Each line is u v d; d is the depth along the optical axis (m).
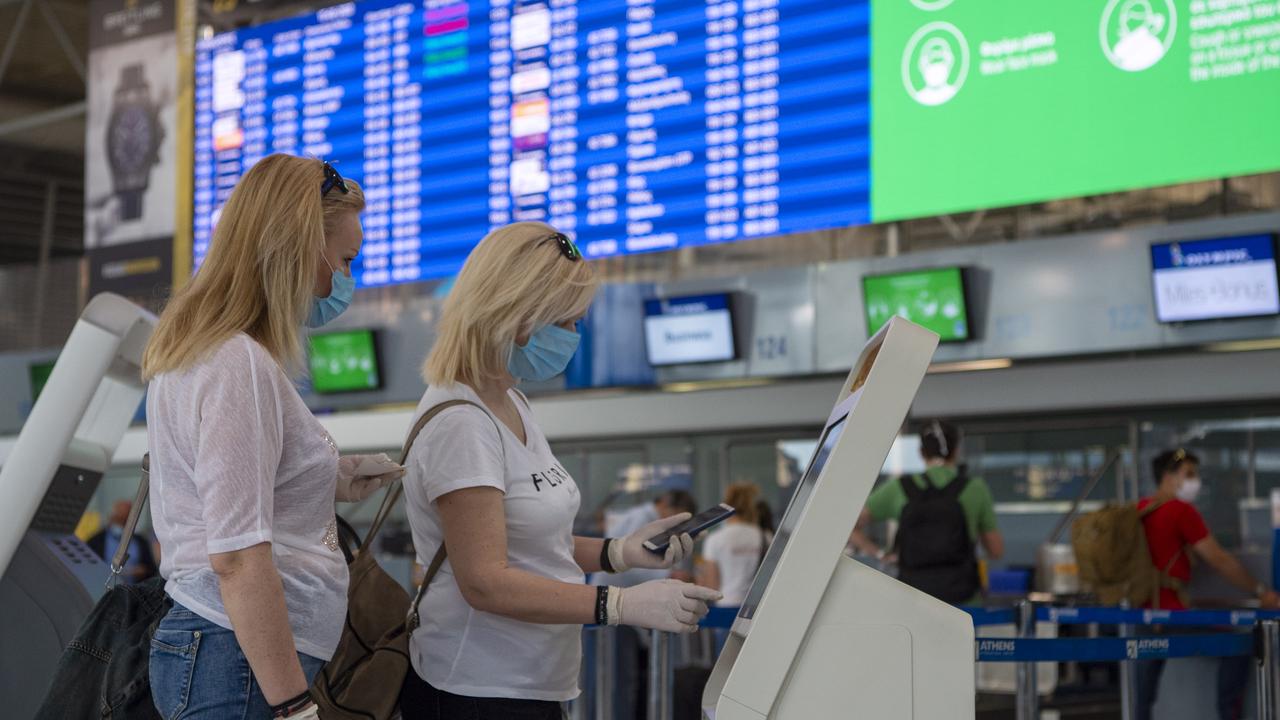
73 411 2.92
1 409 12.10
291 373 1.93
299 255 1.88
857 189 7.71
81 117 14.79
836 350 8.59
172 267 10.27
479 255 2.13
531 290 2.09
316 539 1.91
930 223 9.73
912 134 7.59
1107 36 7.14
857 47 7.77
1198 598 6.72
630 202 8.38
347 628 2.17
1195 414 7.83
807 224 7.83
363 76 9.45
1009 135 7.35
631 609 1.95
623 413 9.39
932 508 5.43
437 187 9.09
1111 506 5.50
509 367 2.17
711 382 9.15
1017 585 7.54
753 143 8.02
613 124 8.48
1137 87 7.05
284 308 1.87
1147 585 5.38
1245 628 6.09
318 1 9.70
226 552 1.72
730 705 1.77
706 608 1.97
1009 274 8.03
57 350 11.98
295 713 1.73
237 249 1.87
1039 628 6.33
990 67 7.42
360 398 10.30
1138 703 5.29
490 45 8.96
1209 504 7.75
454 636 2.08
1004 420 8.35
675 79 8.29
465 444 2.03
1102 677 7.43
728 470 9.27
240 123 9.98
